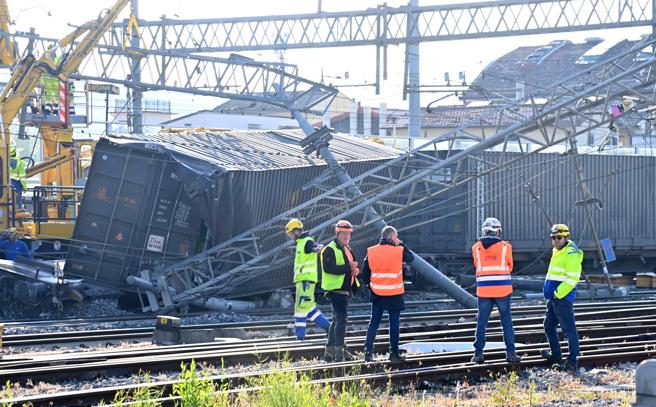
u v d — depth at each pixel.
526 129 50.69
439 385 22.25
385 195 47.44
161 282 44.25
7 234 49.00
